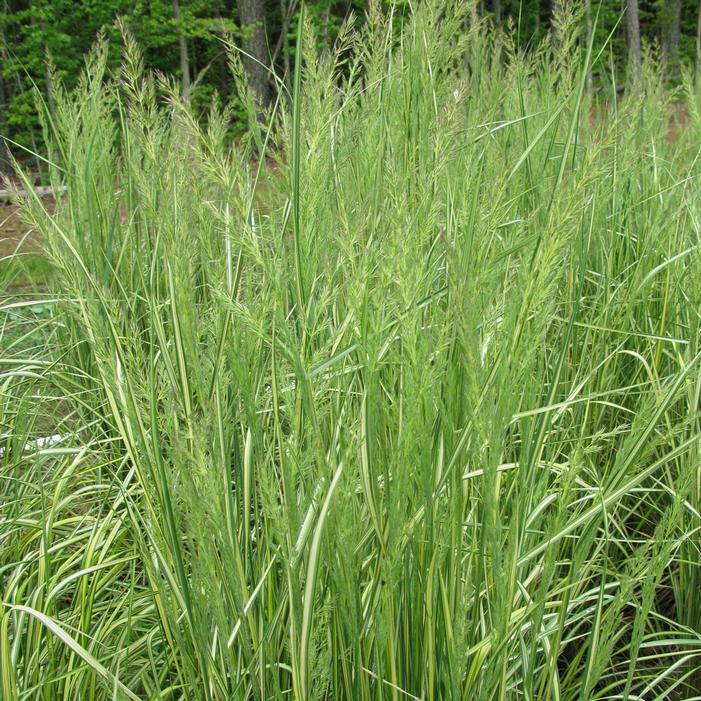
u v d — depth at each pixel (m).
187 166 1.76
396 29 2.30
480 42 3.60
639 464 1.50
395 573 1.22
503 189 1.40
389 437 1.33
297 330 1.43
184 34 15.83
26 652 1.67
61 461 2.32
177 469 1.19
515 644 1.54
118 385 1.29
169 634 1.47
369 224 1.62
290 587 1.16
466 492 1.40
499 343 1.18
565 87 2.39
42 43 15.17
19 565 1.89
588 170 1.06
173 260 1.29
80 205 2.67
